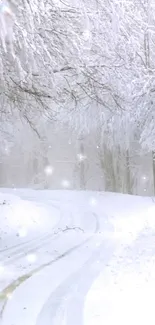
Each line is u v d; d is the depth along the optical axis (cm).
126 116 2705
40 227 1867
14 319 628
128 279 782
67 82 1252
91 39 1159
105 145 3856
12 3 740
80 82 1304
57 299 721
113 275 843
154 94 2527
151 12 1659
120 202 2931
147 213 2225
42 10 1062
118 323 552
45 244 1385
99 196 3300
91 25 1166
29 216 2017
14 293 770
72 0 1073
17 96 1154
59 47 1184
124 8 1255
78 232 1655
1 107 1212
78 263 1038
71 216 2227
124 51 1381
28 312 658
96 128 3070
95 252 1188
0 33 748
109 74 1295
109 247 1256
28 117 1330
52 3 1130
